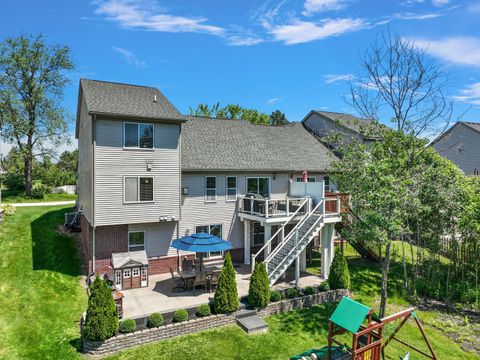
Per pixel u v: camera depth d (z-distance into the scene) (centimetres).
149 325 1139
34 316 1202
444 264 2070
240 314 1293
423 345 1227
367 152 1555
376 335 992
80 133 2242
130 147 1603
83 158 2012
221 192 1978
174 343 1106
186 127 2206
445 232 1855
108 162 1552
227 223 2000
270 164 2128
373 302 1592
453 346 1241
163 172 1691
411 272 1981
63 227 2242
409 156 1562
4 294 1332
